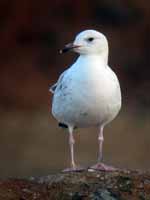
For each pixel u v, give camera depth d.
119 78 23.64
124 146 18.22
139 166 17.09
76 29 25.47
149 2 26.08
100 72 9.57
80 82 9.54
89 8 25.83
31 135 19.02
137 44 25.06
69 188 9.00
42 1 25.59
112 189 8.94
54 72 23.72
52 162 16.98
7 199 8.89
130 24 25.67
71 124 10.00
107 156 17.53
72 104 9.65
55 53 24.44
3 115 20.84
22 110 21.39
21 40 24.88
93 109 9.60
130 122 19.66
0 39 24.75
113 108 9.69
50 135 18.94
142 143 18.53
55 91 9.99
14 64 24.00
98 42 9.74
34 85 22.97
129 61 24.36
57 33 25.19
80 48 9.74
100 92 9.52
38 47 24.70
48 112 21.03
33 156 17.44
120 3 25.95
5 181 9.25
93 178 9.16
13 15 25.25
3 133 19.25
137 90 22.80
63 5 25.80
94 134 18.48
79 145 17.95
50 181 9.18
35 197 8.93
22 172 16.17
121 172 9.37
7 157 17.36
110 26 25.62
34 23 25.23
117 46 24.83
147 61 24.48
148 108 21.23
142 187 8.99
